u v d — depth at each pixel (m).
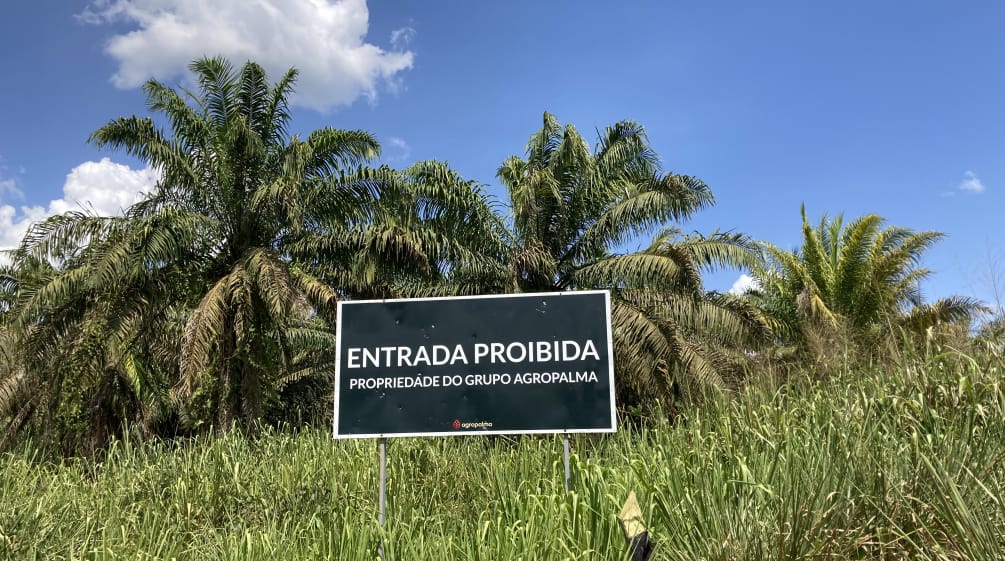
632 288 15.79
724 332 14.79
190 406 14.48
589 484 4.79
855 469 4.17
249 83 15.98
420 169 16.06
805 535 3.77
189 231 14.19
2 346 14.52
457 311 5.67
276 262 14.48
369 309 5.72
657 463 5.17
